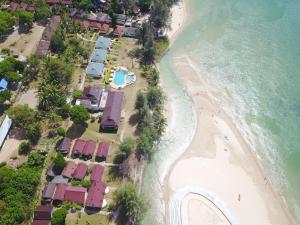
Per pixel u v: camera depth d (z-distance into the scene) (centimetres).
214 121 13950
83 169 11669
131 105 13950
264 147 13250
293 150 13225
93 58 15588
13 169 11575
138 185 11712
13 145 12512
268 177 12344
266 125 14000
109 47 16325
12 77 14075
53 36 15838
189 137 13312
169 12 17812
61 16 17562
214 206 11350
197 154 12788
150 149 12319
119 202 10719
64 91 14175
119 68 15362
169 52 16950
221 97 14962
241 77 15950
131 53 16188
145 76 15225
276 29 18812
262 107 14675
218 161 12619
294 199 11850
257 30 18688
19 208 10344
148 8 18738
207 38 17938
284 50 17525
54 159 11856
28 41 16550
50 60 14450
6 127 12644
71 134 12888
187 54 16925
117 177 11738
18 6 17925
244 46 17612
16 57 15562
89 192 11138
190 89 15162
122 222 10681
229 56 16988
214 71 16150
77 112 12662
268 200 11706
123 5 18350
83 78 14912
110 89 14525
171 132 13400
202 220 11006
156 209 11225
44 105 13425
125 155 12188
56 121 13100
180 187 11812
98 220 10669
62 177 11488
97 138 12812
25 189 10850
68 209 10812
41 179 11588
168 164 12450
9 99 13650
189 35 18025
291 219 11325
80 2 18125
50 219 10388
